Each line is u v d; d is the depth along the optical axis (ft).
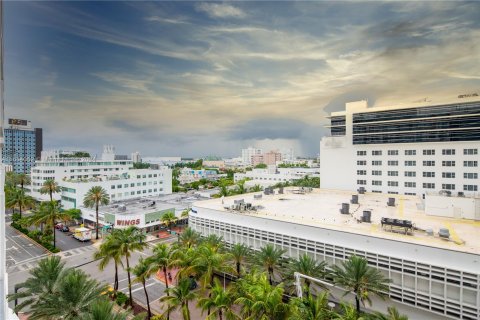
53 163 413.39
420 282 108.17
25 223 243.40
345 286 103.76
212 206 192.03
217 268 114.21
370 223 143.23
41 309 84.74
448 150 232.12
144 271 120.16
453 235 122.31
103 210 274.16
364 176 273.54
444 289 102.78
